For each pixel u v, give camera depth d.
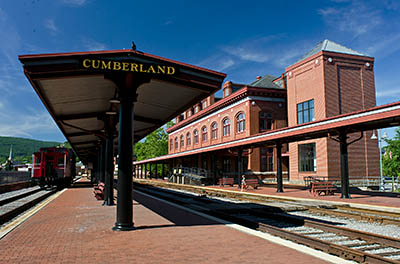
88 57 7.12
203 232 7.06
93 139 24.28
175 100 11.41
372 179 28.55
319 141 27.59
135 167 71.62
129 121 7.87
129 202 7.47
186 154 34.91
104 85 9.56
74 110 12.29
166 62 7.86
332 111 27.52
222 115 37.91
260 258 5.00
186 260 4.89
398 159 34.41
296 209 12.87
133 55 7.61
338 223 9.84
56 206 12.27
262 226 8.12
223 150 31.08
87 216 9.54
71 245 5.86
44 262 4.77
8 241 6.17
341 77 28.61
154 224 8.10
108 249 5.57
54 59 6.90
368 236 7.04
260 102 33.41
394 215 10.99
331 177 26.50
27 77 7.12
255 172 33.88
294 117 30.97
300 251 5.41
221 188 25.70
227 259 4.95
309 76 29.33
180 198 18.42
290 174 31.30
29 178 32.47
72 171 35.09
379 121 13.88
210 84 8.34
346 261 4.82
